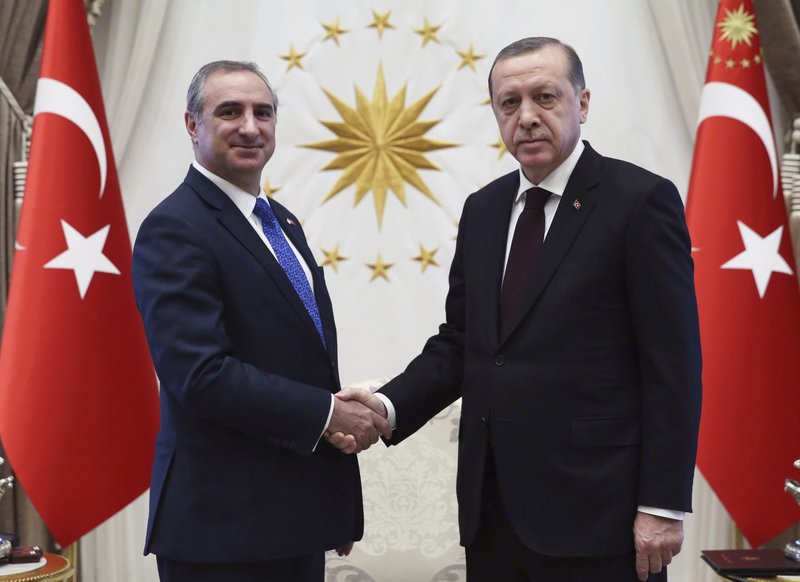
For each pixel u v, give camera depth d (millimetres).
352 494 2779
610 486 2471
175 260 2592
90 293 3855
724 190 3930
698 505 4379
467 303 2703
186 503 2584
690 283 2498
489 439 2584
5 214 4227
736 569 2959
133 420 3896
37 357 3754
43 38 4238
